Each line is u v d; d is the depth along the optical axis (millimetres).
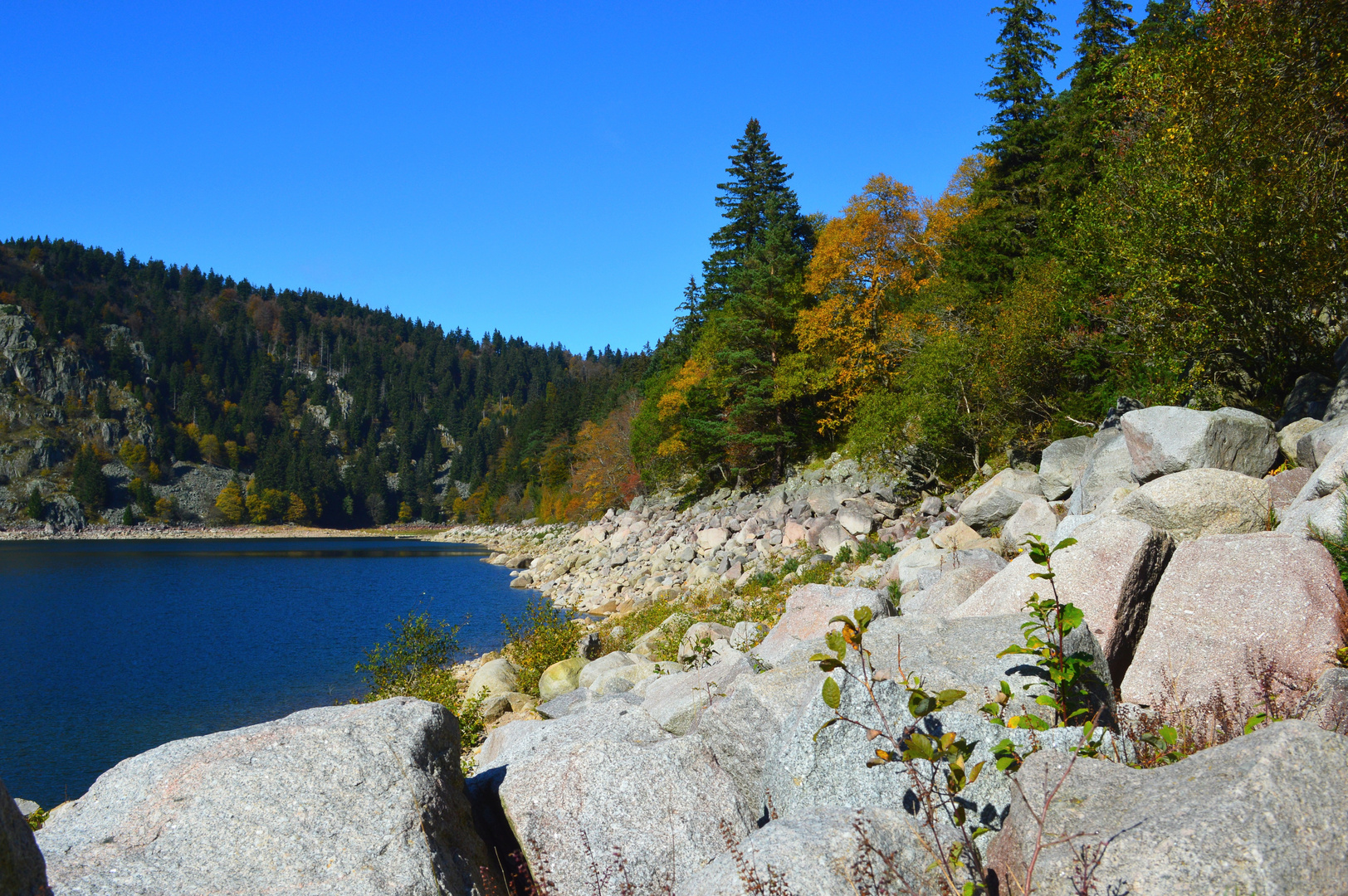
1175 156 15547
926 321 36438
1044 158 35844
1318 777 2611
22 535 155875
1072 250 21359
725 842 4059
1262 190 14414
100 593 47625
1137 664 5262
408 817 3840
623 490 72500
